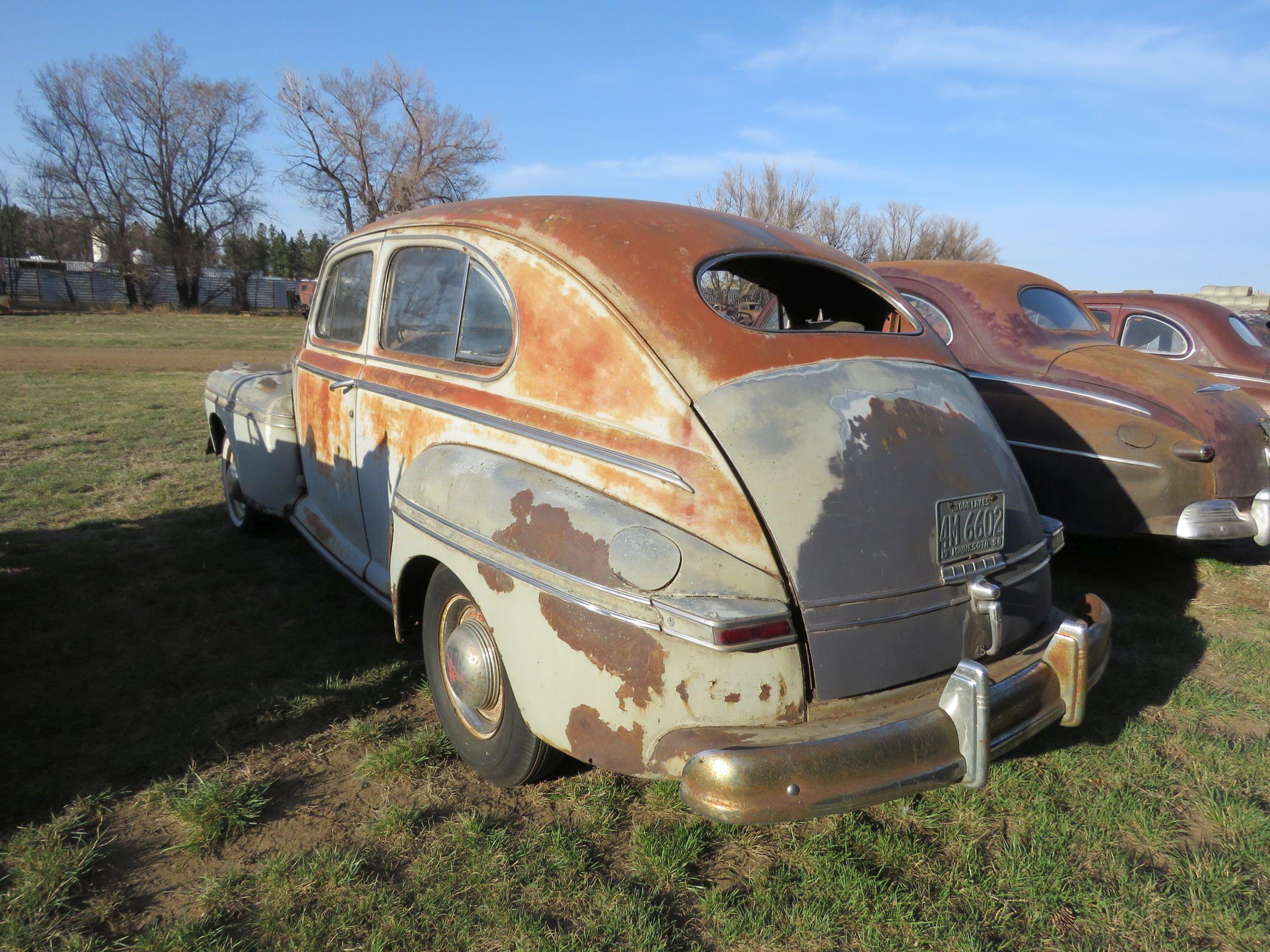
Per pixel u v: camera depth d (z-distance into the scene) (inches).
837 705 90.4
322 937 85.7
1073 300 230.4
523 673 96.3
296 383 180.9
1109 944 88.0
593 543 91.2
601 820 104.9
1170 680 149.0
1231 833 107.0
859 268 132.9
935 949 86.7
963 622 98.7
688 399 96.4
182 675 141.3
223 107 1936.5
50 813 104.2
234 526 220.2
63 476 271.1
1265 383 259.9
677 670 86.3
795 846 101.9
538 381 108.8
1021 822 108.0
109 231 1879.9
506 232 121.6
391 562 122.5
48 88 1840.6
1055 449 193.2
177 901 91.2
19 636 154.3
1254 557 225.1
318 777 114.5
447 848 99.3
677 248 112.5
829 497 93.7
